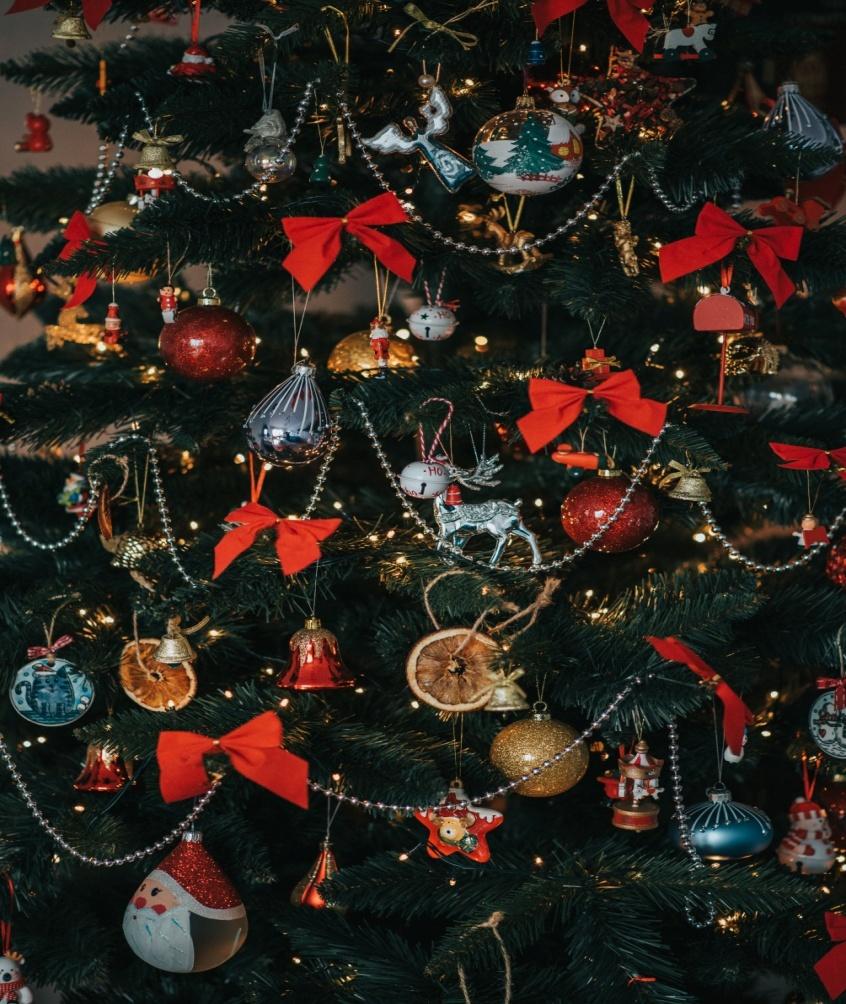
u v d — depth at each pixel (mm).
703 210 1731
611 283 1770
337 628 1945
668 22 1844
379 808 1768
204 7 1946
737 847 1827
